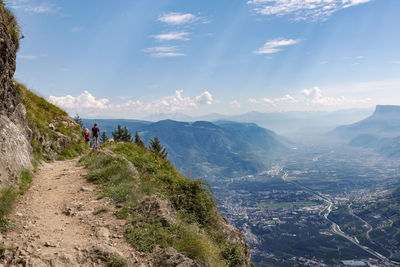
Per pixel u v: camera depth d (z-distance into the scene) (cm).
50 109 2741
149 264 622
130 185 1127
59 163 1828
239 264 991
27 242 627
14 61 1266
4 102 1239
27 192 1018
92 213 874
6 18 1175
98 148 1758
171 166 2073
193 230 871
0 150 993
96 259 594
